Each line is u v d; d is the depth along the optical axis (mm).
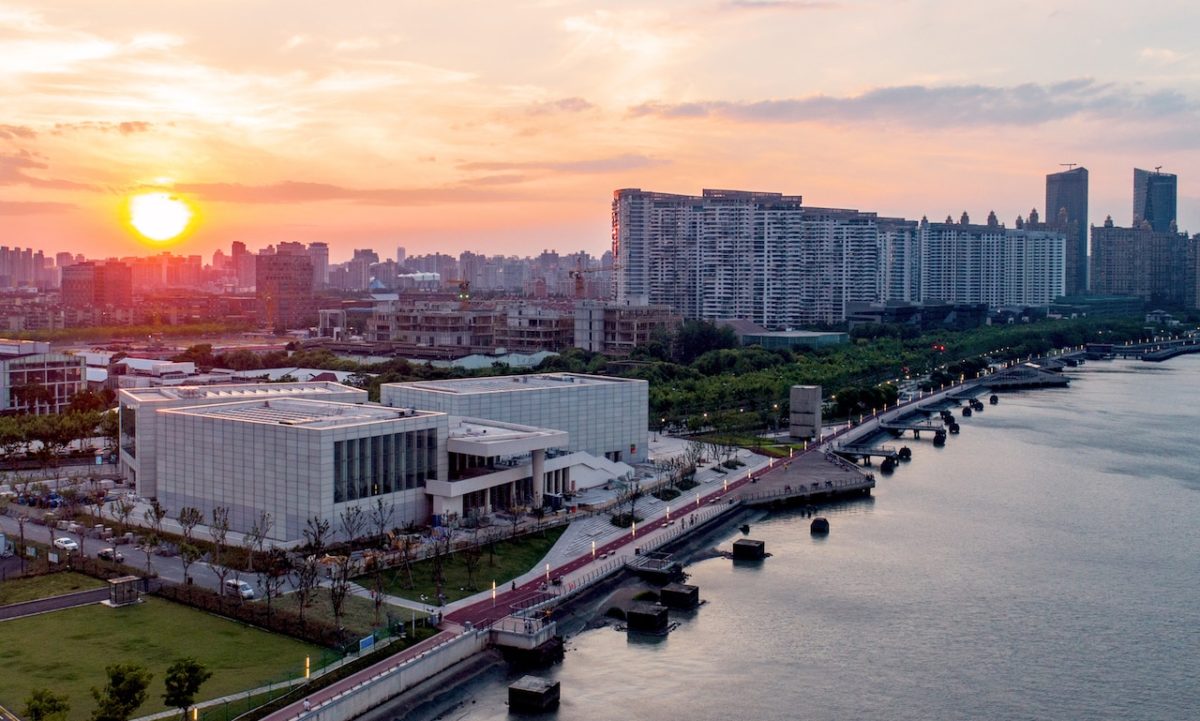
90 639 198000
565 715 188000
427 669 193875
